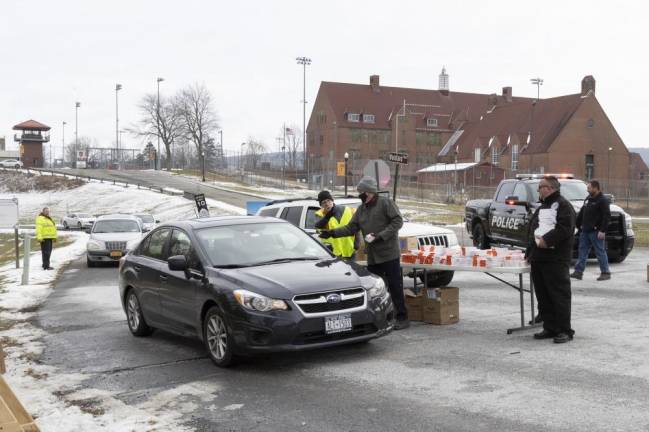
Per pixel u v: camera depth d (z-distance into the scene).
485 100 108.56
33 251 32.06
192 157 122.62
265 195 63.28
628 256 17.58
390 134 100.19
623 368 6.55
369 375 6.66
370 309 7.24
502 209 16.83
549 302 7.96
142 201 65.00
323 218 9.85
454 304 9.20
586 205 13.00
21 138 113.25
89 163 118.25
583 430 4.89
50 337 9.56
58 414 5.88
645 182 61.06
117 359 7.97
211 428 5.35
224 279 7.36
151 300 8.77
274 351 6.80
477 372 6.59
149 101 111.56
